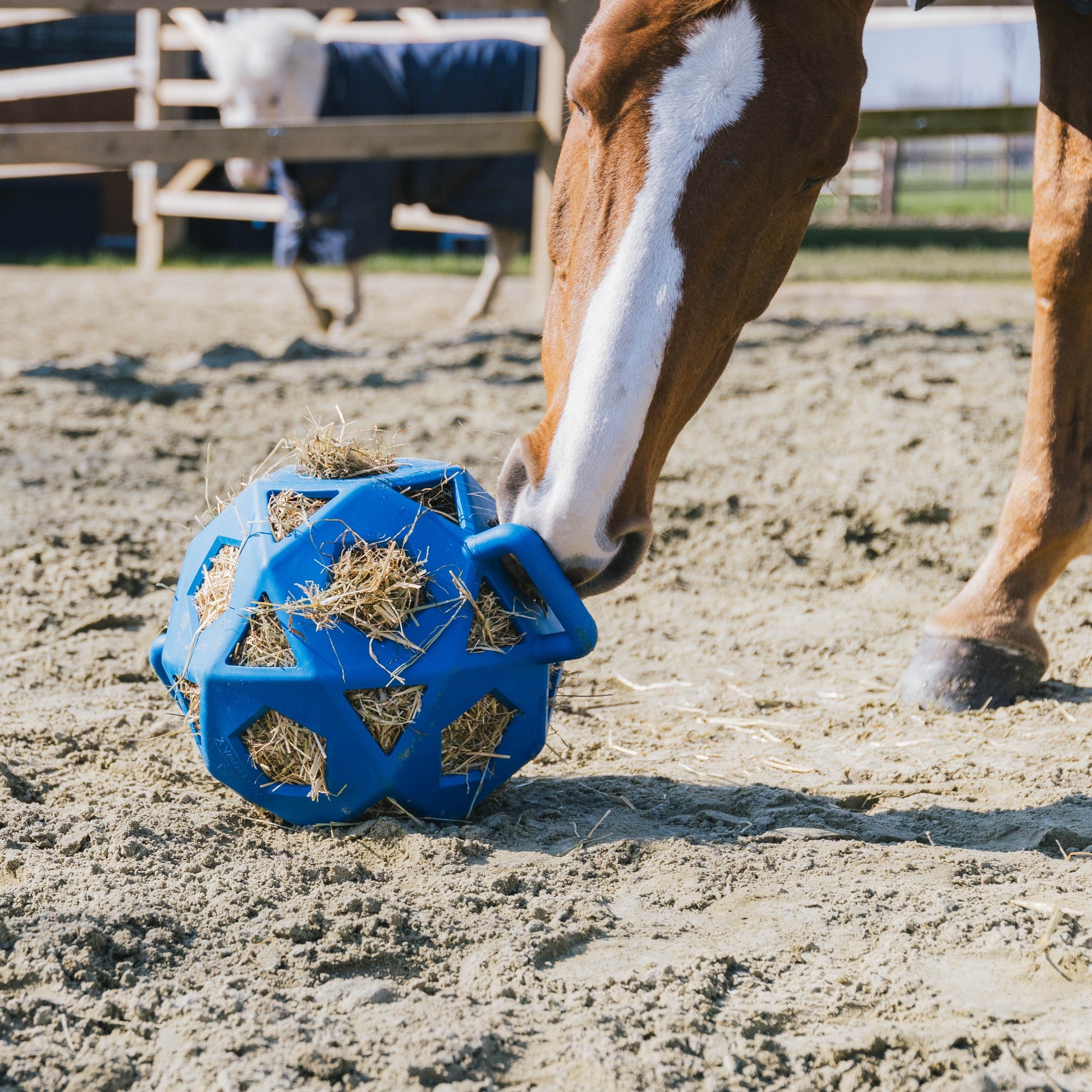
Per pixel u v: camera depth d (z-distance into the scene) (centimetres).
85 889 166
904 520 376
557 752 231
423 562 182
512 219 768
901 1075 131
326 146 663
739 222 169
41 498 384
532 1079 130
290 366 568
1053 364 255
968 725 247
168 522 365
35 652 279
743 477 413
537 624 186
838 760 230
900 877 178
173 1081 129
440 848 181
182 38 1134
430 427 451
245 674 177
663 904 170
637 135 169
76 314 836
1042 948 154
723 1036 136
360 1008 142
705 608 321
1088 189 239
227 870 174
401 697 179
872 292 827
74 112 1459
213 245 1412
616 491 162
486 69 819
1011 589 262
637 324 162
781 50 170
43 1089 128
